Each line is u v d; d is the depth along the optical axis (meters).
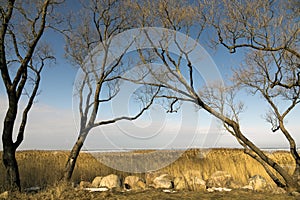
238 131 14.77
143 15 13.77
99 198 9.45
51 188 10.77
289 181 14.11
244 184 14.39
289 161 20.66
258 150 14.80
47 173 14.54
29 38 13.37
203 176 15.45
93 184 13.43
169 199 9.55
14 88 10.77
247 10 12.76
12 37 12.73
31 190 11.66
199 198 9.80
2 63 10.69
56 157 18.89
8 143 10.66
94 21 14.09
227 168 16.84
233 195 10.43
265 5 12.70
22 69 10.93
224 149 21.31
